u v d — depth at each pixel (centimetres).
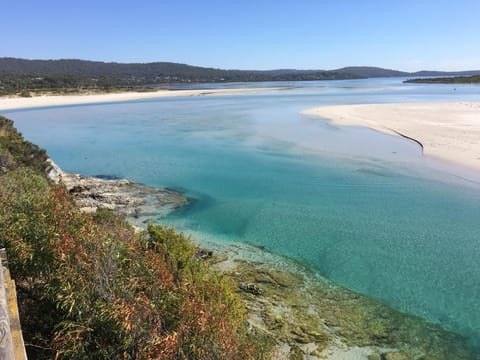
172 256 835
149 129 4369
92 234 622
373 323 955
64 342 467
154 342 471
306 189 2070
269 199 1936
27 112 6581
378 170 2364
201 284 712
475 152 2622
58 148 3406
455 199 1850
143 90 12400
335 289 1110
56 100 8869
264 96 9606
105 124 4906
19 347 370
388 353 848
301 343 858
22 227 630
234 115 5422
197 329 522
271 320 933
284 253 1346
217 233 1534
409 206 1780
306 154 2842
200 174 2441
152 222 1653
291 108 6116
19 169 1633
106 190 2091
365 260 1288
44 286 550
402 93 9531
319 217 1681
